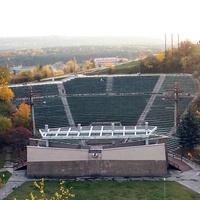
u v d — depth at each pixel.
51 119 108.38
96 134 81.19
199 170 78.00
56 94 124.06
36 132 100.12
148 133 79.94
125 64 169.50
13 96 117.62
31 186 73.25
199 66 135.00
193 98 113.31
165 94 119.88
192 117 86.88
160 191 68.44
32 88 126.25
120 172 76.69
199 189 68.94
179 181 73.00
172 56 150.62
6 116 104.69
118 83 130.75
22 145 87.00
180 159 83.50
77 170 77.38
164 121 104.56
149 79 131.00
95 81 132.25
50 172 77.69
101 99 119.25
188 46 153.75
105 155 76.88
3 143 87.88
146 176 76.31
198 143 85.81
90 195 67.88
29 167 78.06
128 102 116.88
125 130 81.88
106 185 72.38
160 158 76.25
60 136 79.88
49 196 68.19
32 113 99.19
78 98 120.25
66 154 77.56
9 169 82.19
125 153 76.62
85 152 77.19
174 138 93.94
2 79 119.56
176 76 130.25
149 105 114.25
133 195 67.19
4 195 69.38
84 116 110.88
